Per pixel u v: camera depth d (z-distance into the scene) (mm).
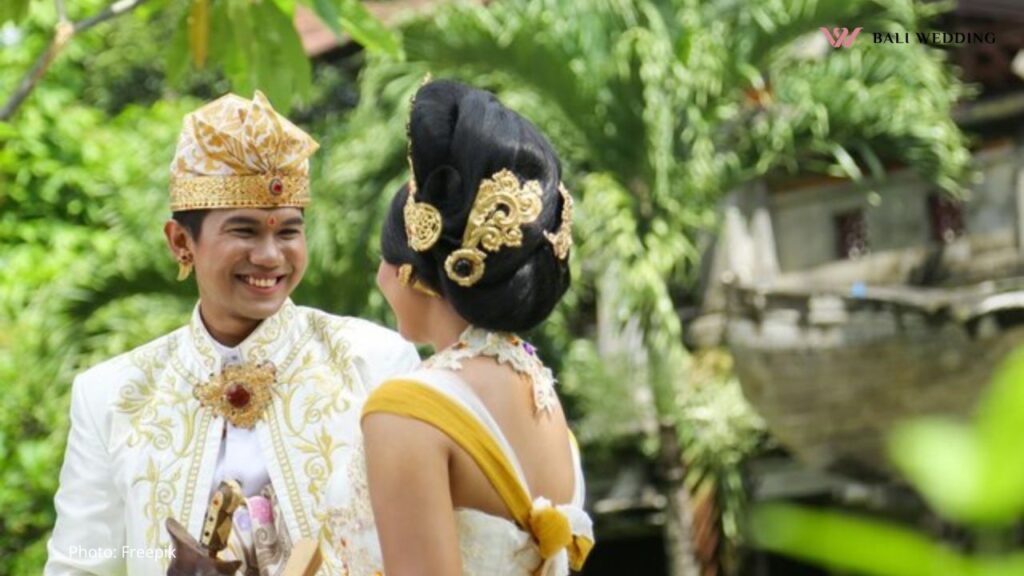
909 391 18391
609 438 18250
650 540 22922
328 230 16172
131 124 18984
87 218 17703
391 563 3416
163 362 4965
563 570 3635
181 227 4855
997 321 17688
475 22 15820
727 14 16141
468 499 3467
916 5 17031
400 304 3691
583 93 15836
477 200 3490
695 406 17844
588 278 18656
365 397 4879
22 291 16812
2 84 17562
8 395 15430
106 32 23109
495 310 3514
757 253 20531
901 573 1464
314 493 4773
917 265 20047
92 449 4895
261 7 7750
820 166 16969
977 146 19703
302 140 4844
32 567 14008
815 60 16766
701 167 15656
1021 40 19250
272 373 4883
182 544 4742
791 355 18656
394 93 16172
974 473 1430
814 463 18844
